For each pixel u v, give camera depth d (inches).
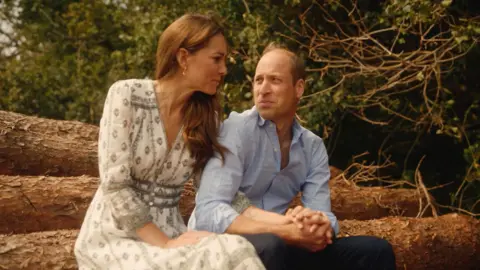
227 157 124.3
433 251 189.8
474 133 263.1
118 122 116.2
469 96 271.3
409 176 277.4
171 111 120.6
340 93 255.1
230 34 274.5
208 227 121.0
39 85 351.9
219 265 104.2
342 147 297.4
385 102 276.1
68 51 374.3
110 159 115.1
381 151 291.7
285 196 134.5
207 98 123.7
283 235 118.0
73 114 346.0
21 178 170.6
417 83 271.6
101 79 348.8
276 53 129.0
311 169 135.3
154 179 121.2
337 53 276.1
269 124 129.3
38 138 195.3
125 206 113.8
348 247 124.5
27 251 137.9
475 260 197.2
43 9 375.2
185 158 122.0
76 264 139.2
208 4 291.6
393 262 124.1
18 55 378.3
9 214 162.1
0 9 378.9
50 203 166.4
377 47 255.6
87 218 118.9
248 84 277.1
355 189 224.2
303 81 130.6
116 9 368.8
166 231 120.7
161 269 107.6
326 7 277.6
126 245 113.2
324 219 117.9
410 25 233.8
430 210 233.0
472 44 232.5
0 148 186.1
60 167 195.6
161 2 324.8
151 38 302.5
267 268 109.0
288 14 277.7
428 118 264.4
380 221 193.9
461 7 261.9
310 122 263.4
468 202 266.7
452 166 289.0
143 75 321.1
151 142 118.9
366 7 277.1
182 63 119.0
